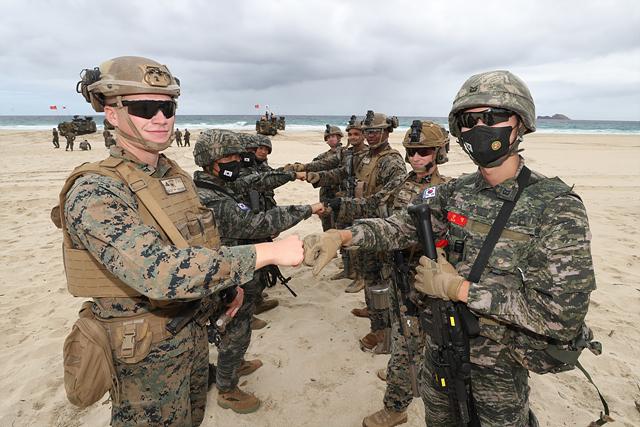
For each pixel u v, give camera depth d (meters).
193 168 14.79
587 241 1.42
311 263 1.56
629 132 60.94
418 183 2.96
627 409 2.83
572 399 2.95
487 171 1.66
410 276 2.34
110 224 1.28
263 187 3.83
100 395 1.55
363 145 4.94
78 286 1.51
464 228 1.72
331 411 2.92
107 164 1.52
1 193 10.22
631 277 4.98
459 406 1.70
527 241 1.53
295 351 3.62
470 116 1.61
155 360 1.64
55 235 6.96
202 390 2.08
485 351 1.69
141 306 1.59
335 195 5.52
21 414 2.84
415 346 2.27
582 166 16.17
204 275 1.24
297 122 108.19
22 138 32.19
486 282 1.58
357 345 3.72
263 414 2.89
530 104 1.58
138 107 1.52
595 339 3.68
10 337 3.84
